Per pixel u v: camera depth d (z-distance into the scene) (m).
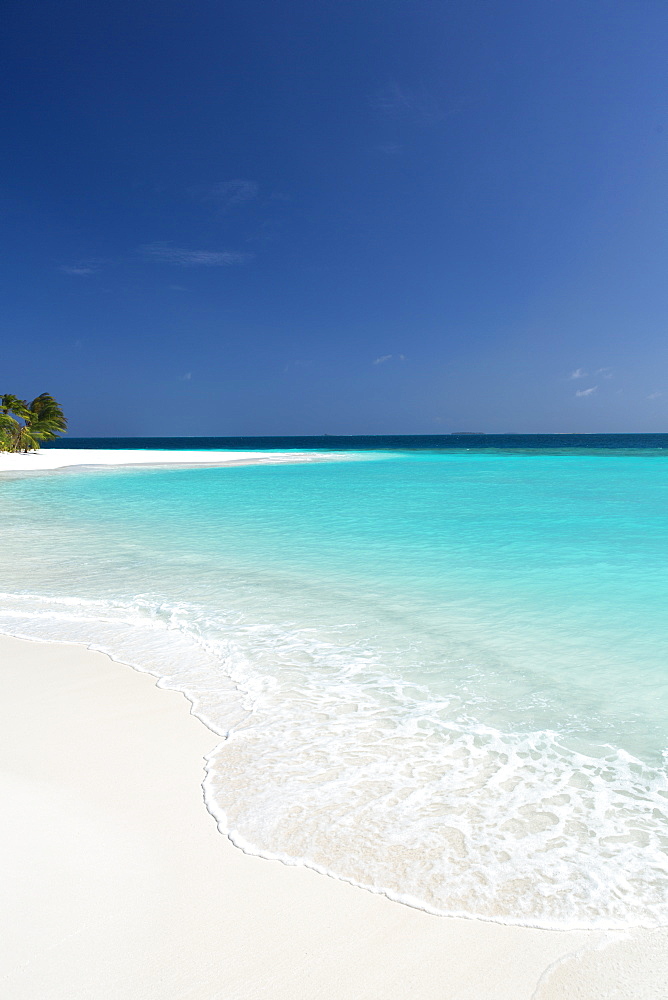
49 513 16.44
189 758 3.88
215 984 2.21
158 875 2.78
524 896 2.67
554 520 14.42
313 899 2.65
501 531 12.80
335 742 4.07
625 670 5.21
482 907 2.61
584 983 2.23
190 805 3.36
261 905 2.61
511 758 3.85
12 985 2.18
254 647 5.93
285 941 2.42
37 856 2.89
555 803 3.37
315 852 2.96
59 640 6.27
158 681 5.18
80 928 2.46
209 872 2.81
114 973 2.24
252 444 177.12
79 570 9.34
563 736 4.11
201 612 7.11
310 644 5.99
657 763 3.77
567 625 6.46
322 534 12.55
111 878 2.75
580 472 32.81
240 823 3.19
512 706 4.58
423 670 5.30
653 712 4.44
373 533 12.63
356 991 2.20
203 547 11.16
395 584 8.32
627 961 2.33
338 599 7.59
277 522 14.38
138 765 3.80
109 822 3.19
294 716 4.47
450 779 3.62
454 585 8.23
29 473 34.34
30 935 2.41
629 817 3.24
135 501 19.53
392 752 3.94
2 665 5.59
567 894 2.69
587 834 3.10
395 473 33.56
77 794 3.46
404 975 2.27
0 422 56.41
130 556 10.36
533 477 29.48
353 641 6.06
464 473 32.81
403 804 3.37
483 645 5.89
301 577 8.77
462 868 2.85
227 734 4.21
